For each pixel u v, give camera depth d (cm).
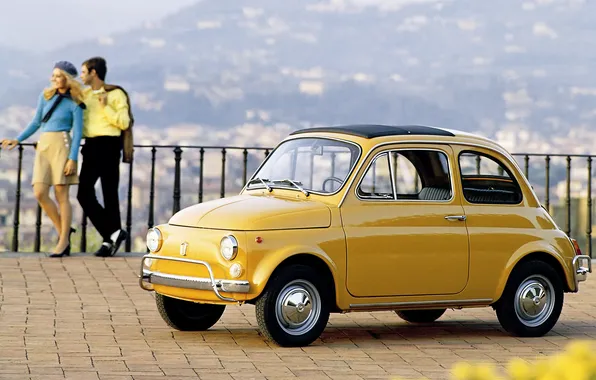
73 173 1652
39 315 1209
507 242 1139
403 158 1112
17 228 1742
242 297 1023
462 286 1117
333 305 1067
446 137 1146
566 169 1858
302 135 1162
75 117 1641
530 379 500
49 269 1548
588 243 1845
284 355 1016
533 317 1159
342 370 955
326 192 1089
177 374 922
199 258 1042
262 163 1177
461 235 1114
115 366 951
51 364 952
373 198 1088
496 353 1062
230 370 944
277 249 1028
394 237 1080
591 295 1474
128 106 1672
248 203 1076
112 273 1532
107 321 1186
